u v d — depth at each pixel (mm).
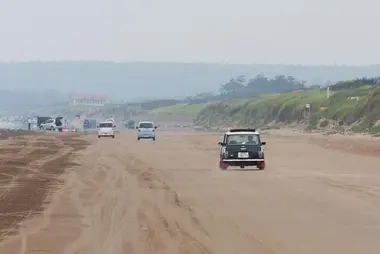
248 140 67188
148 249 26141
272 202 41781
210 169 68500
